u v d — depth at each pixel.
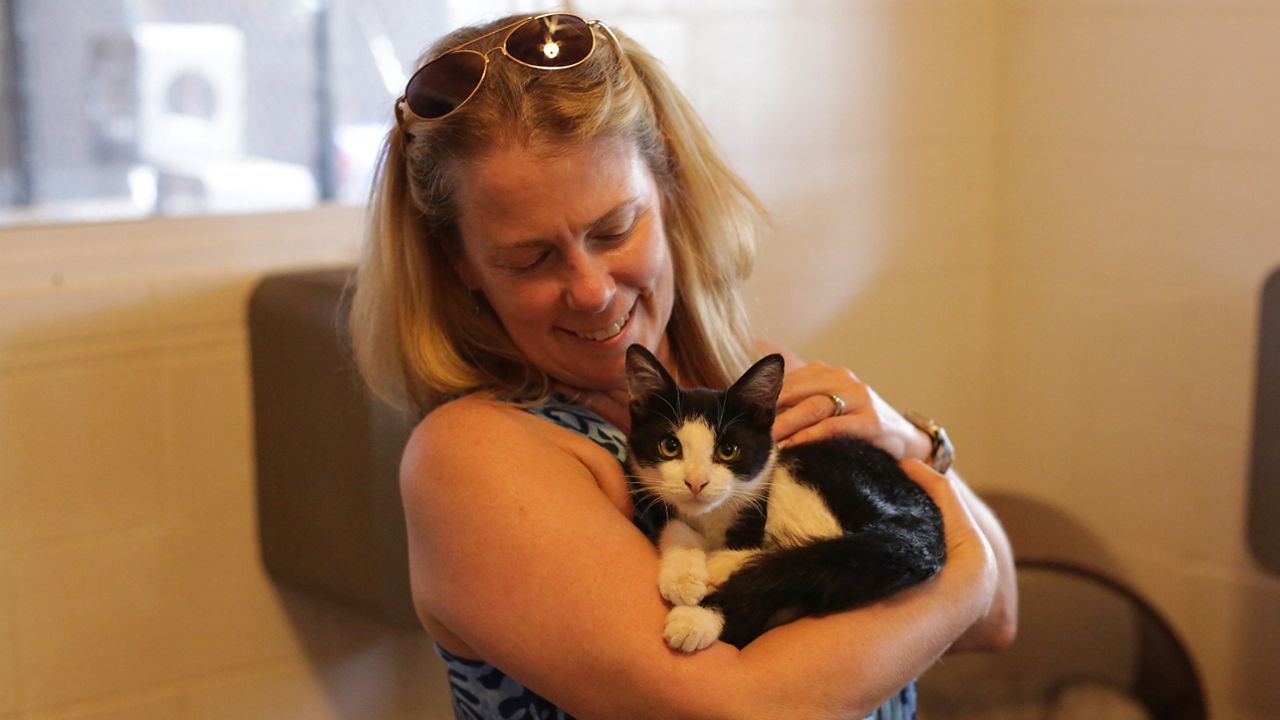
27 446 1.42
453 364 1.08
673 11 1.83
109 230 1.54
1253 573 1.97
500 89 0.95
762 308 2.01
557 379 1.11
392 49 1.76
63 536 1.46
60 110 1.53
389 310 1.08
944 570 0.97
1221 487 1.99
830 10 1.99
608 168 0.97
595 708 0.87
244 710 1.63
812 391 1.14
